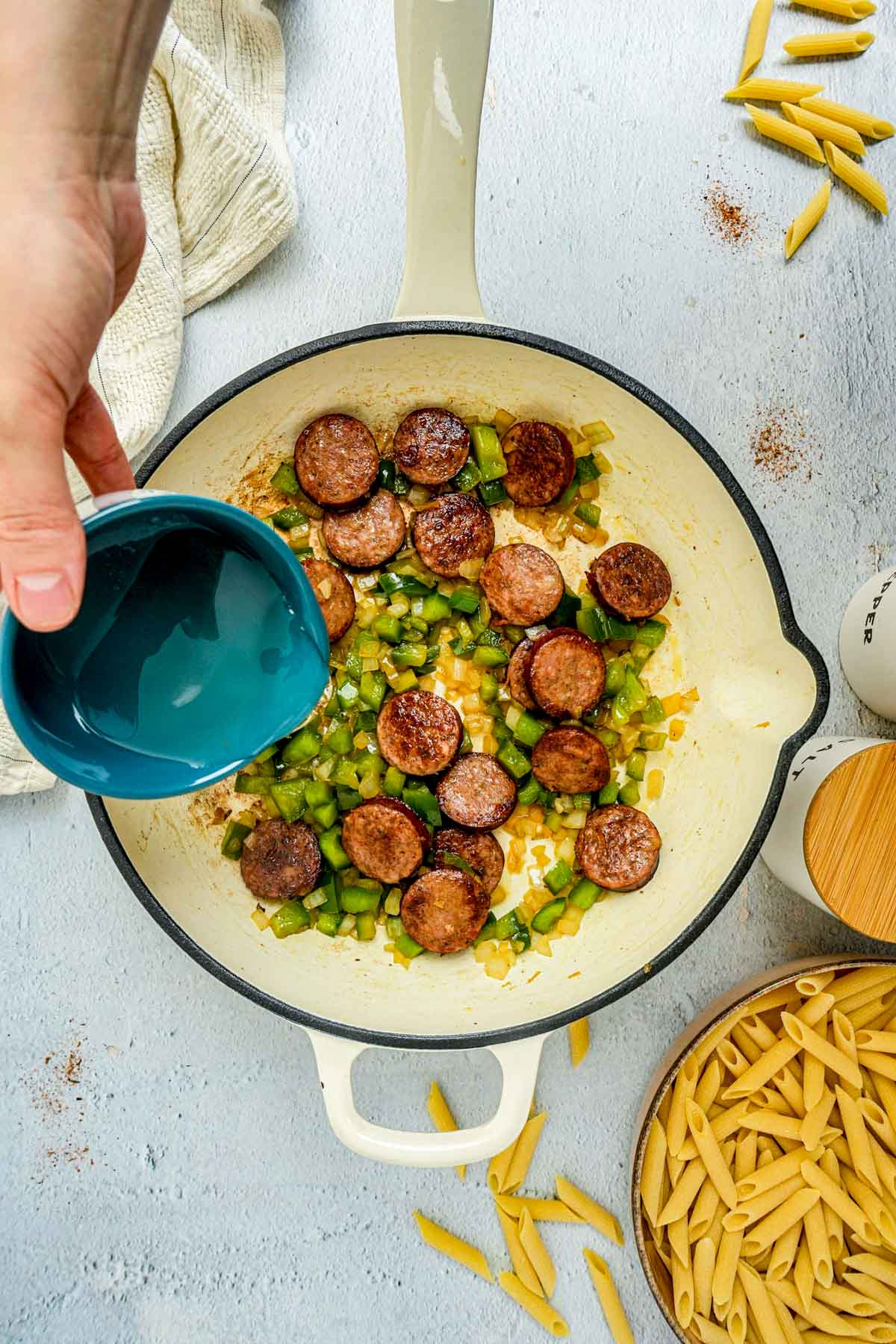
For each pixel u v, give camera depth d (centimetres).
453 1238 63
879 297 63
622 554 57
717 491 55
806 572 63
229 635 45
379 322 61
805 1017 60
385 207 61
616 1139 63
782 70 63
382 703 57
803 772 60
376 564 58
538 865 59
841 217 63
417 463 57
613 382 53
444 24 49
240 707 46
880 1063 61
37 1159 62
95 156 41
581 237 62
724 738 58
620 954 57
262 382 53
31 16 38
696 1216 61
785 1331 62
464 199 52
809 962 60
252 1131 63
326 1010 56
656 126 62
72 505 40
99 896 62
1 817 61
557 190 62
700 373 62
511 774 58
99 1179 63
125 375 59
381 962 58
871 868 57
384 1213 63
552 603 57
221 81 59
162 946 62
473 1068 63
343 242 61
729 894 53
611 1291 62
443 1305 63
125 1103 62
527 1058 54
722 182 62
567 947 58
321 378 55
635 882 57
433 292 53
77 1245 63
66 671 44
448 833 57
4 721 59
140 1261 63
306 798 56
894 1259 63
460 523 57
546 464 57
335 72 61
